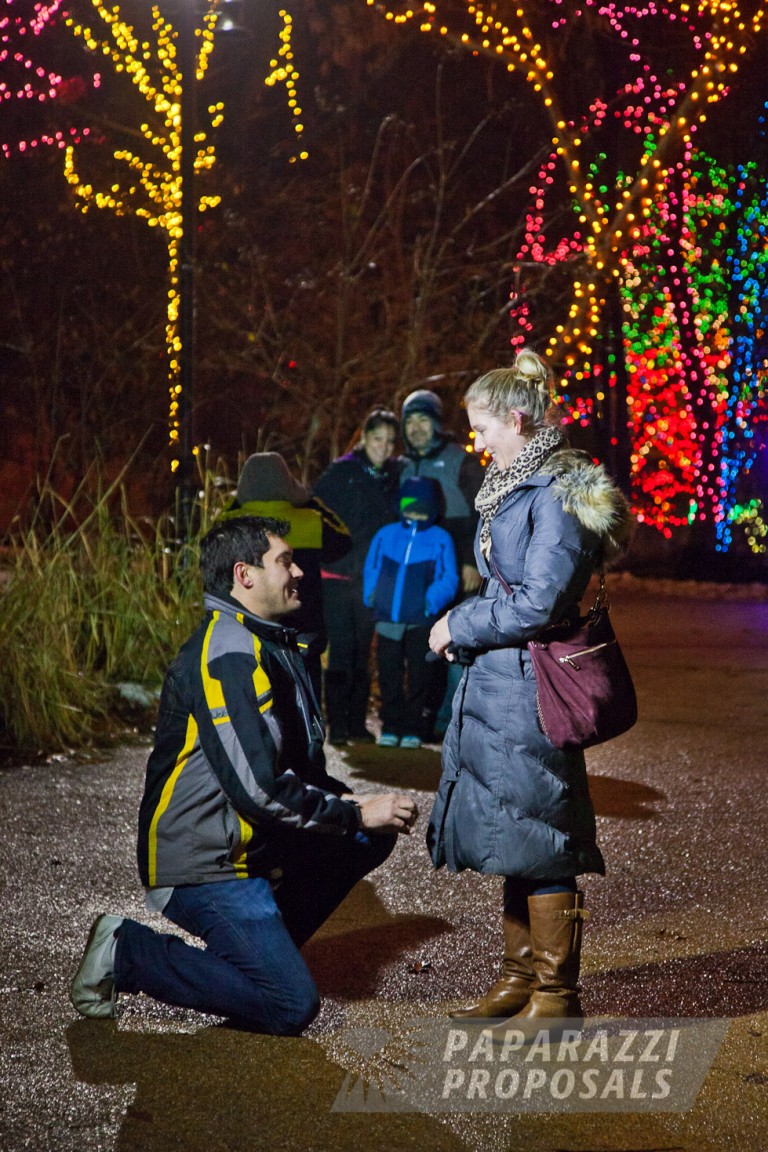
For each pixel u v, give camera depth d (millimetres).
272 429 17359
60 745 7961
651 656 12023
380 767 7715
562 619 3994
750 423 17953
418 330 13734
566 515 3887
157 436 17141
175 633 9242
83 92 17297
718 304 17766
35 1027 4082
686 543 18750
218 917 3965
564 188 18312
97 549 9523
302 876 4324
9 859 5832
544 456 4012
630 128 17656
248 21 18719
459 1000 4383
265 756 3867
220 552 4074
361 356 14422
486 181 18797
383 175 18953
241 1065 3840
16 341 18344
